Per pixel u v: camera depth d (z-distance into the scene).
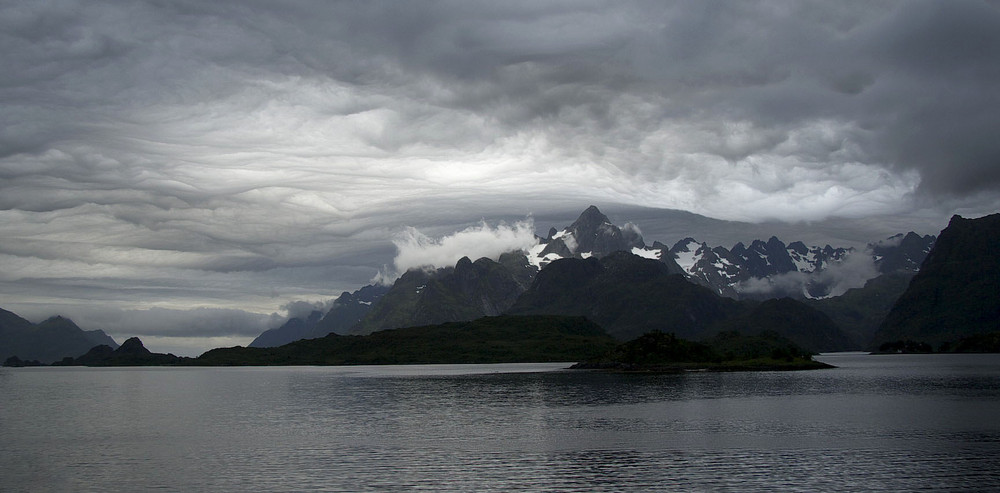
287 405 164.00
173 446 101.19
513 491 72.06
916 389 179.00
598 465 83.19
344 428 117.69
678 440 99.06
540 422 121.12
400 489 73.25
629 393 178.25
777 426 110.69
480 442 100.25
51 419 139.88
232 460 89.25
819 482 74.06
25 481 79.19
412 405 156.12
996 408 132.25
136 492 73.75
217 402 177.62
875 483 73.44
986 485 72.38
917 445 92.94
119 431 119.25
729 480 75.31
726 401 152.12
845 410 131.00
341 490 73.12
